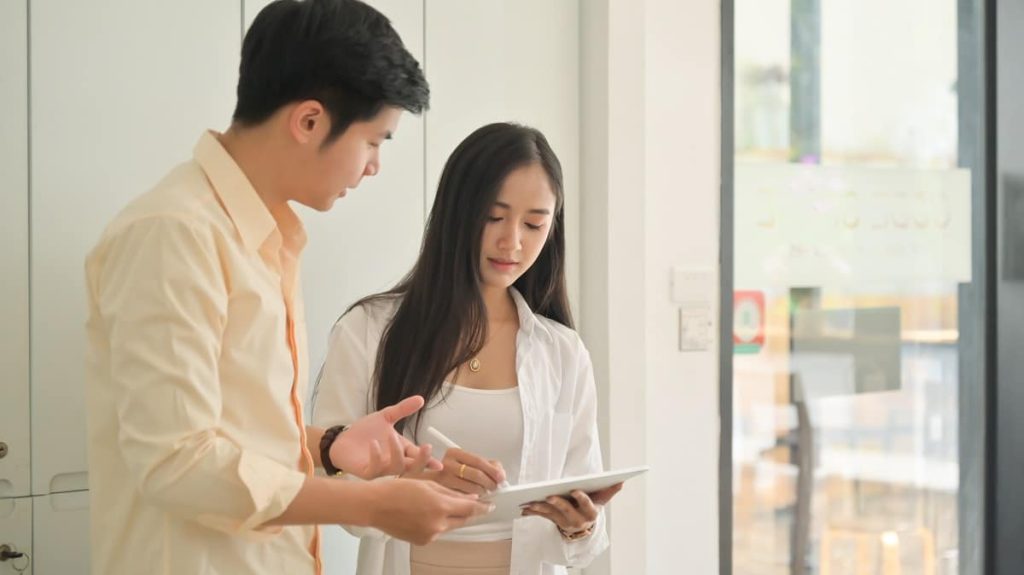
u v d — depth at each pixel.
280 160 1.17
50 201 1.72
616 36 2.29
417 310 1.65
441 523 1.12
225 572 1.14
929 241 2.97
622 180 2.32
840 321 2.86
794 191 2.78
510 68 2.26
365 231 2.07
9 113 1.69
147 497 1.04
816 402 2.83
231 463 1.03
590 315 2.38
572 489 1.42
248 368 1.13
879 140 2.90
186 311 1.05
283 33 1.14
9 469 1.70
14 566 1.71
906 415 2.96
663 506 2.57
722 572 2.66
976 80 3.03
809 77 2.80
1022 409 3.05
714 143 2.62
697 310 2.59
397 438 1.23
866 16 2.88
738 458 2.73
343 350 1.66
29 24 1.70
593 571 2.42
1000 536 3.04
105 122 1.77
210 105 1.88
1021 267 3.04
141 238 1.06
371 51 1.14
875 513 2.92
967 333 3.03
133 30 1.79
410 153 2.12
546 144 1.68
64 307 1.74
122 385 1.03
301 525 1.10
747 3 2.71
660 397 2.56
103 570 1.16
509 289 1.78
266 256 1.20
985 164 3.02
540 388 1.69
